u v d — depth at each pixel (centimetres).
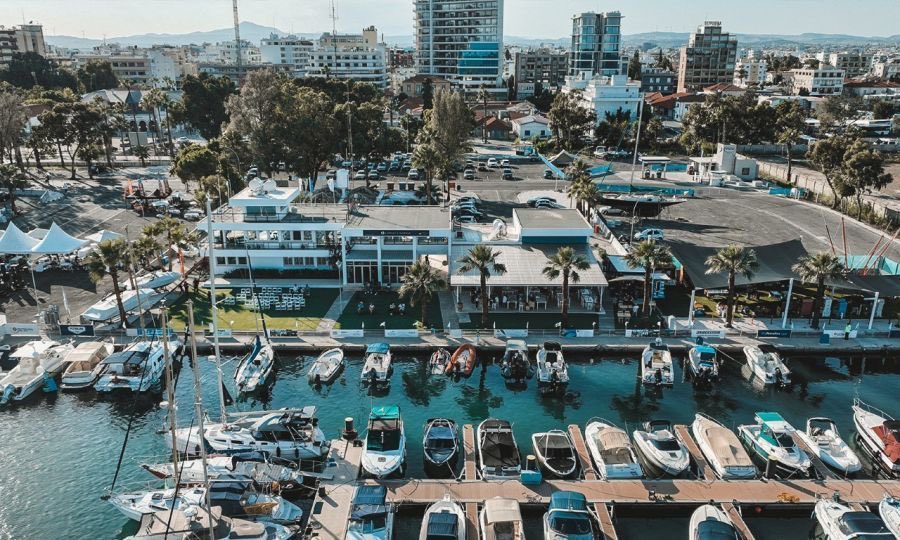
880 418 4378
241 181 9769
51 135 12875
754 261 5734
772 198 11131
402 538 3441
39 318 5831
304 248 7031
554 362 5141
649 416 4653
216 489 3575
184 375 5191
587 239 6969
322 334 5688
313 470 3950
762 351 5362
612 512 3525
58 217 9438
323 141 10356
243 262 7119
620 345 5497
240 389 4847
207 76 17112
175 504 3491
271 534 3288
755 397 4919
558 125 16350
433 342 5541
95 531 3475
